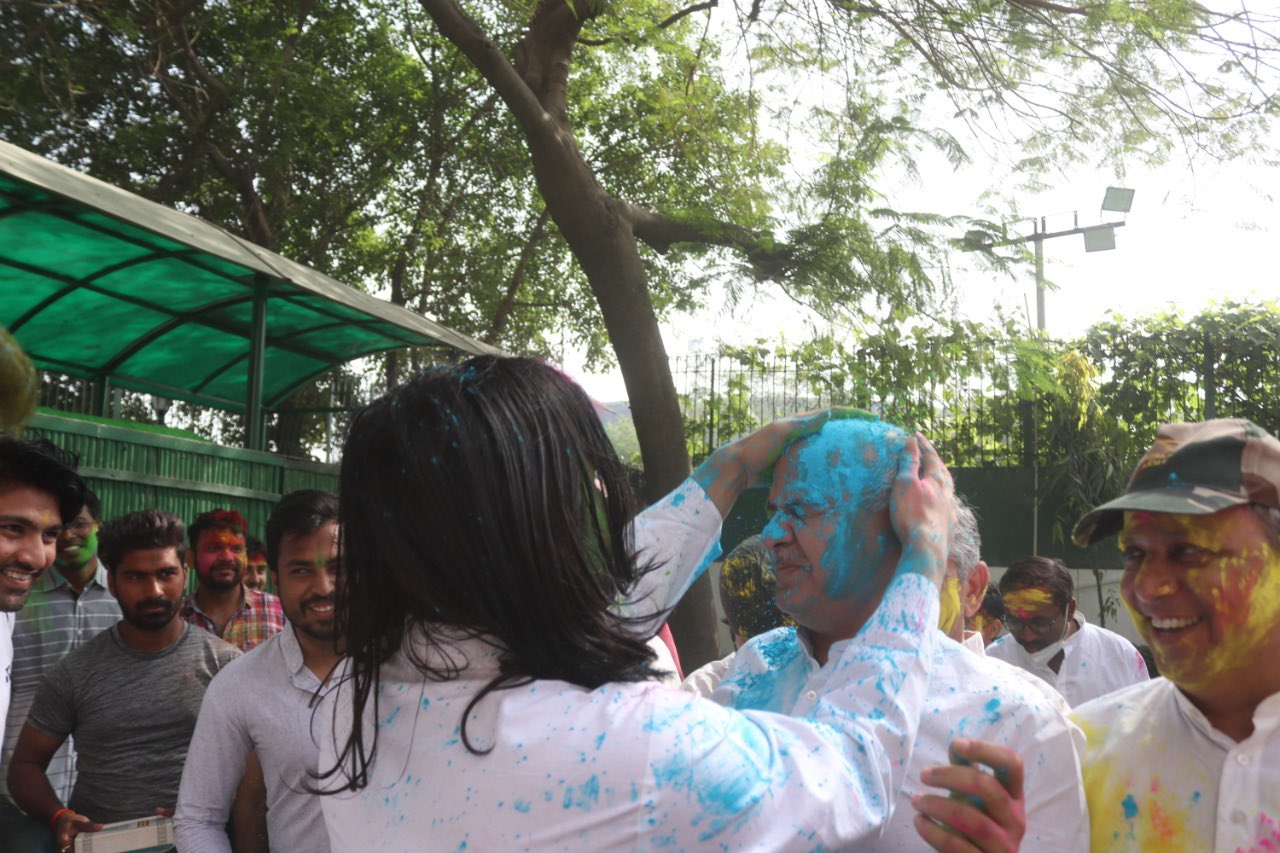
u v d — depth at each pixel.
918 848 1.50
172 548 3.43
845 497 1.67
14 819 3.19
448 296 17.20
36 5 10.73
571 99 15.66
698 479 1.75
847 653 1.37
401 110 15.73
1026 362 9.35
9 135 12.77
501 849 1.15
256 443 8.88
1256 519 1.37
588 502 1.33
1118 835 1.51
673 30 10.20
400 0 15.27
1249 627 1.36
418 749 1.24
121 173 14.19
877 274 8.80
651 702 1.21
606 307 8.80
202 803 2.71
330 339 10.55
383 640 1.32
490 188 16.72
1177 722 1.51
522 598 1.24
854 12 8.79
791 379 10.97
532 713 1.21
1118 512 1.47
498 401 1.29
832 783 1.20
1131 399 11.06
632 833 1.14
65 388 10.59
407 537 1.26
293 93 14.05
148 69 12.66
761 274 9.09
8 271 8.65
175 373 11.09
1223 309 11.09
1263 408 10.90
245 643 4.54
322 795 1.36
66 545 4.05
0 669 2.89
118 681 3.36
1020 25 8.28
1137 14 7.97
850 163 8.62
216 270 8.70
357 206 16.08
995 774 1.17
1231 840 1.38
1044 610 4.04
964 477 11.02
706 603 8.20
